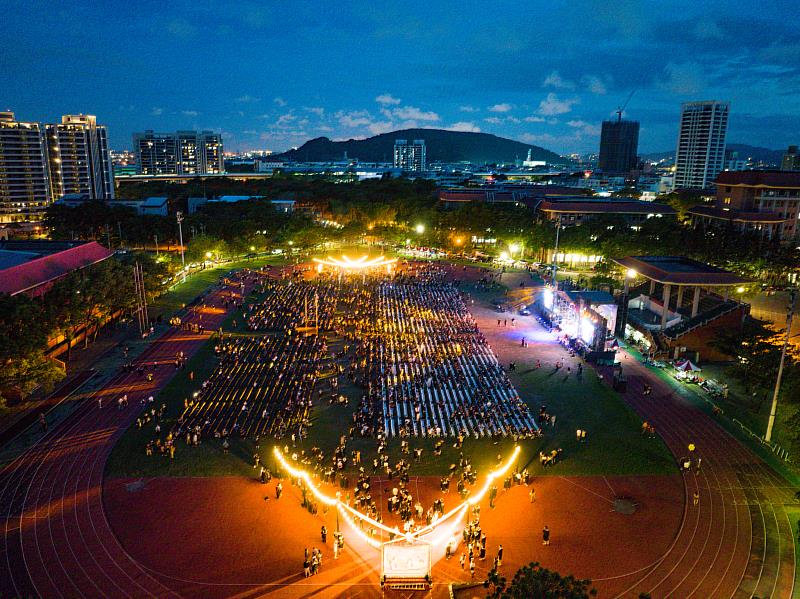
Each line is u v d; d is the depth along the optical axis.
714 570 48.56
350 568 48.22
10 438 68.06
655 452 68.06
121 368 91.50
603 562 49.41
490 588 45.94
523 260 191.50
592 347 101.44
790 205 183.75
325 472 62.47
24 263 92.88
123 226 197.50
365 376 89.81
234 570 47.53
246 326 118.19
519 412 78.00
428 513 55.34
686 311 113.38
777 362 78.81
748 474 63.59
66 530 51.75
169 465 63.12
